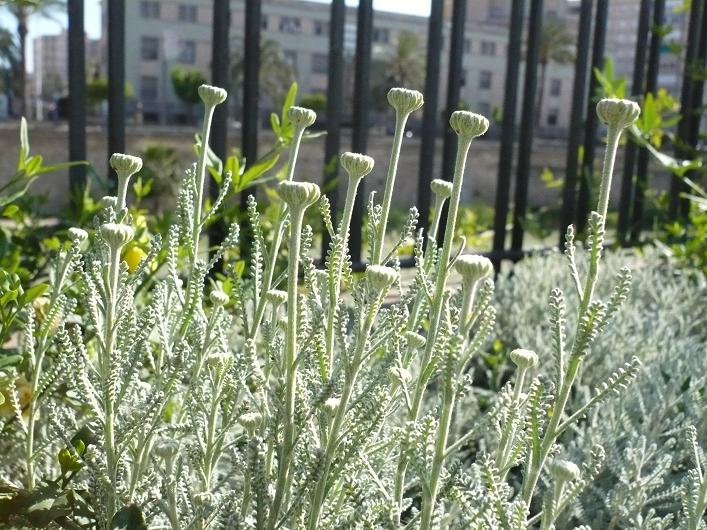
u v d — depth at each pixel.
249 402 1.13
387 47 44.03
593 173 3.94
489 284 0.86
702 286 2.93
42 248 1.98
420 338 1.04
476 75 47.25
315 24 44.50
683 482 1.39
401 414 1.77
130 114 42.78
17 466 1.30
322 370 0.98
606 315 0.86
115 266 0.98
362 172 0.93
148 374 1.48
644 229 4.45
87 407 1.24
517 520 0.90
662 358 2.13
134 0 42.56
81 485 1.16
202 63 44.00
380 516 1.02
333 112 2.69
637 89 3.92
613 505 1.48
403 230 1.05
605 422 1.78
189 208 1.15
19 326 1.45
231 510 0.96
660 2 4.03
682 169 3.40
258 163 1.87
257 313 1.11
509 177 3.46
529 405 0.94
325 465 0.91
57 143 22.14
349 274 1.05
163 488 1.09
